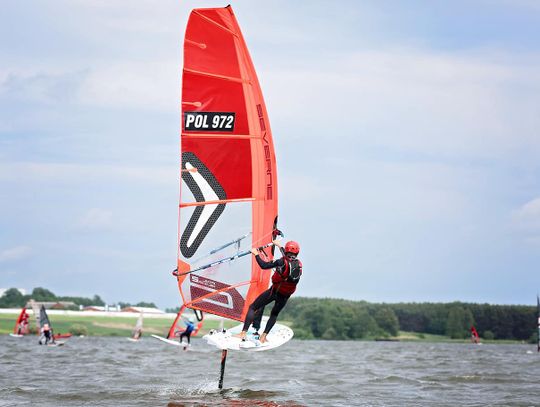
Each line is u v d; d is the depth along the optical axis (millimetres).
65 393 47406
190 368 75250
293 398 46656
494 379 65500
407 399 48094
